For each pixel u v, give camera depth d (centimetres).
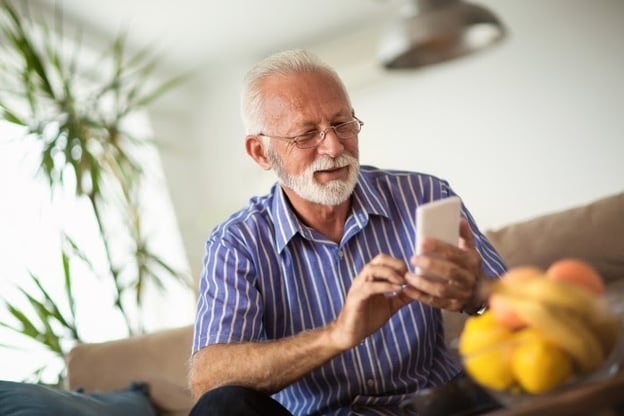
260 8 378
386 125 408
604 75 349
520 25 369
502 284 81
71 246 299
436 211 102
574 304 74
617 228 185
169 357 210
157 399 208
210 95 459
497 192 380
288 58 155
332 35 419
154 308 430
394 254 153
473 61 382
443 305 109
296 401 147
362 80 413
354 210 153
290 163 148
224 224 160
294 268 150
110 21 359
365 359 144
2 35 324
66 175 307
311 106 146
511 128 374
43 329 298
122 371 212
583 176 358
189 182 459
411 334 146
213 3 362
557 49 360
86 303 372
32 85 299
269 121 151
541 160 367
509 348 77
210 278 149
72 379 215
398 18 194
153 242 440
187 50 417
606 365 75
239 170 450
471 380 93
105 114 336
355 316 110
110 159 315
